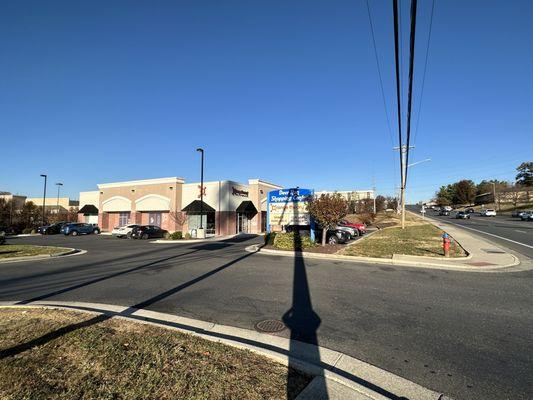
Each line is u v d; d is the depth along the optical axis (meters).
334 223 18.94
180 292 8.54
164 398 3.50
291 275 10.74
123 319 6.09
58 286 9.42
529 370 4.34
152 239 30.36
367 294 8.28
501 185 109.19
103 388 3.67
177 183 38.75
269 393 3.62
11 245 23.12
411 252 15.88
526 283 9.59
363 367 4.45
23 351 4.62
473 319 6.38
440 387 3.94
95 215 47.38
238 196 38.00
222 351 4.68
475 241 21.11
